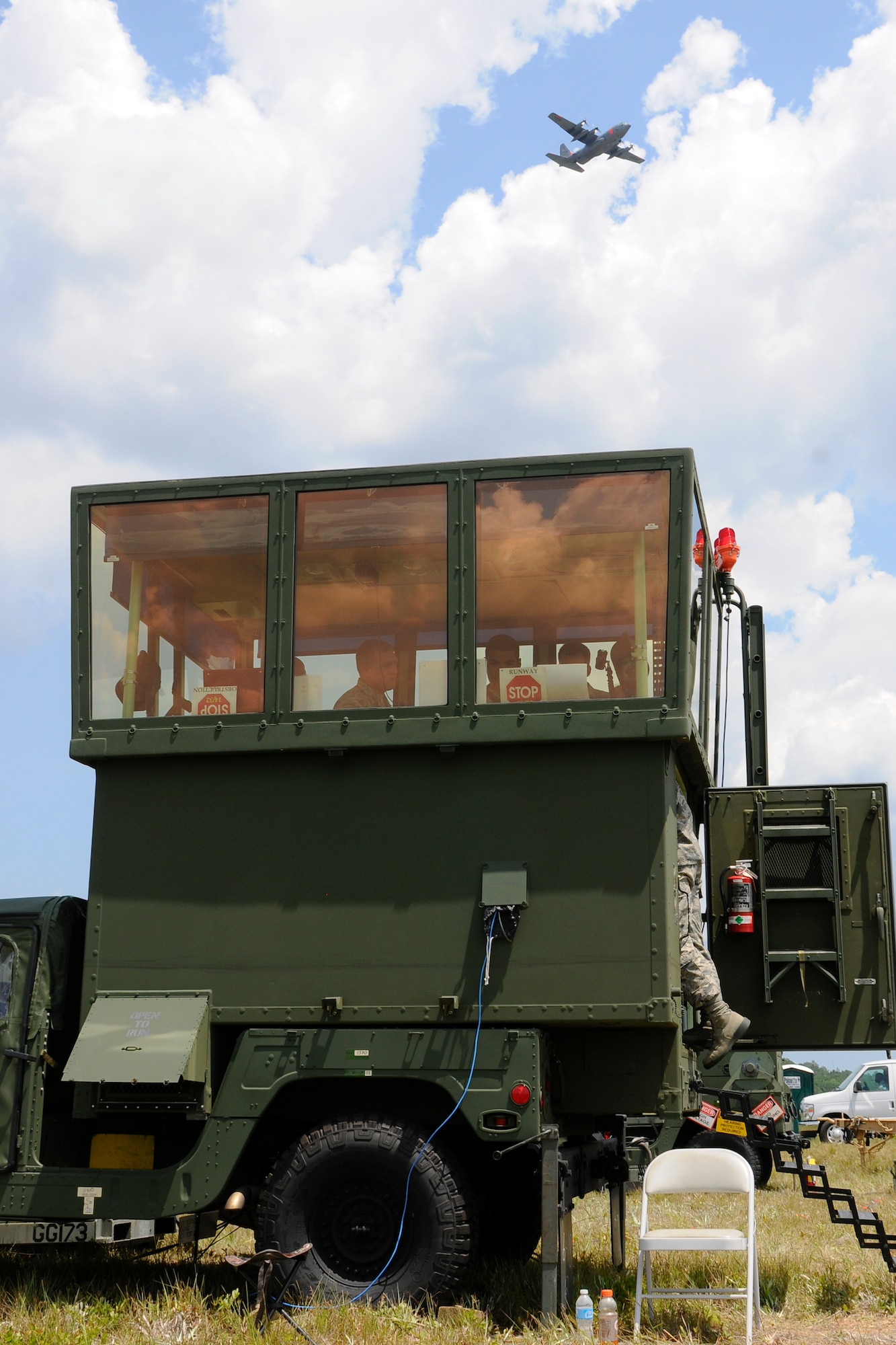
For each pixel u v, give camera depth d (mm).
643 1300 6492
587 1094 6902
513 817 6891
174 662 7375
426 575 7188
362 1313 6020
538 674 6973
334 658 7188
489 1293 6898
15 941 7297
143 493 7520
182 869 7156
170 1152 7285
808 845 8328
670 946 6680
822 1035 8094
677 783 7477
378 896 6926
